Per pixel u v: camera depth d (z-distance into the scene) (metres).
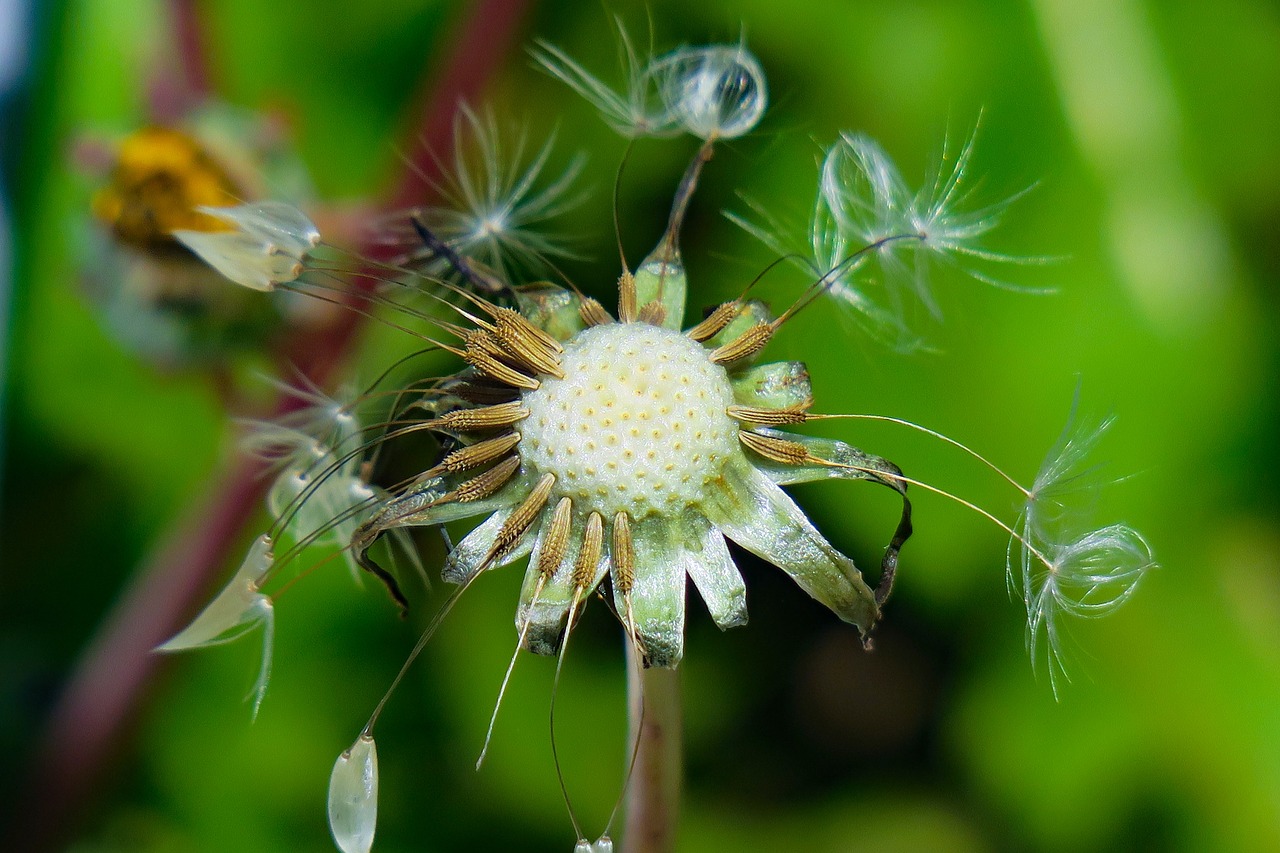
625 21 0.23
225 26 0.24
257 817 0.23
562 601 0.18
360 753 0.17
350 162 0.24
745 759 0.23
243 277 0.18
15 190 0.23
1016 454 0.22
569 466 0.18
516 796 0.23
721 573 0.18
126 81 0.23
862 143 0.19
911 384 0.22
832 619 0.23
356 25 0.24
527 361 0.18
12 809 0.22
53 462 0.24
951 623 0.23
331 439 0.18
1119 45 0.22
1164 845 0.22
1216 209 0.22
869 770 0.23
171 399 0.24
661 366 0.18
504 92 0.23
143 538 0.24
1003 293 0.22
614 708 0.23
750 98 0.19
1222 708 0.22
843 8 0.23
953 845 0.23
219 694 0.23
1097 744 0.22
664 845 0.18
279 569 0.18
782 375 0.18
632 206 0.23
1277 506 0.22
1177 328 0.22
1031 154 0.22
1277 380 0.22
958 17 0.23
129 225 0.21
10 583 0.24
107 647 0.22
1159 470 0.22
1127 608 0.22
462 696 0.23
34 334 0.23
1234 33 0.22
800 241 0.22
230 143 0.21
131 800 0.23
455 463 0.18
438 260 0.19
